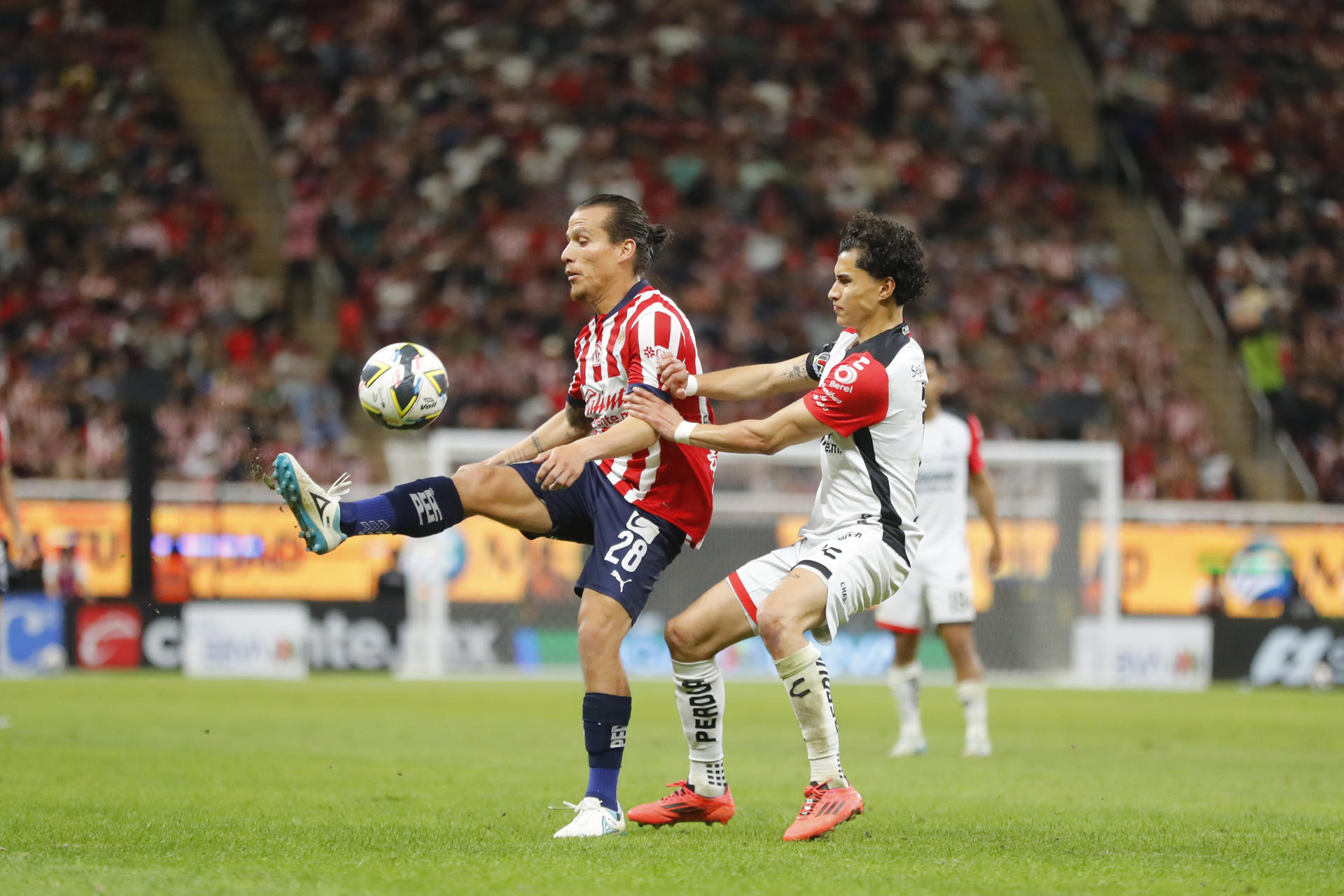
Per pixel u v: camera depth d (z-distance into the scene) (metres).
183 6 96.12
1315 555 66.56
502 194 87.94
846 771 27.67
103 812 19.34
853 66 98.50
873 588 17.56
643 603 18.03
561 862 15.00
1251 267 91.62
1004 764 29.33
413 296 82.94
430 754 29.17
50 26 93.81
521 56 95.56
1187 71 101.56
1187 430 82.31
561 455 16.84
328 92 92.75
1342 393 86.31
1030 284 88.81
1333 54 104.00
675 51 97.00
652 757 29.36
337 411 76.50
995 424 80.19
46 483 64.56
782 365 18.62
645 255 18.48
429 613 60.16
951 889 13.74
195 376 76.50
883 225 17.66
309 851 15.84
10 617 57.88
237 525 60.03
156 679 55.25
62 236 83.06
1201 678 64.31
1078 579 62.81
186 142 88.38
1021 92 99.56
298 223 84.69
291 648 59.84
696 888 13.56
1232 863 15.94
